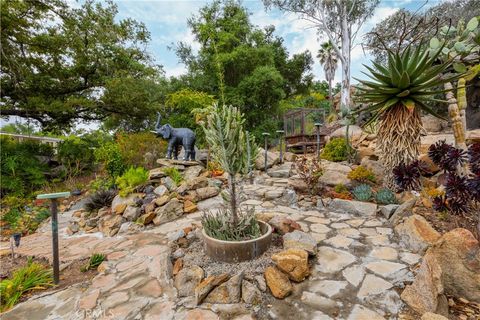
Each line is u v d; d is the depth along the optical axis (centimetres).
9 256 306
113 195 466
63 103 839
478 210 222
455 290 175
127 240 314
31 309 192
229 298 179
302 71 1593
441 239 187
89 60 930
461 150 219
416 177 260
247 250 208
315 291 182
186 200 408
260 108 1174
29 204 597
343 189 397
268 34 1484
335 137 708
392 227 279
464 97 305
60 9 834
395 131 333
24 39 771
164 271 220
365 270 202
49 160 862
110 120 1181
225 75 1114
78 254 291
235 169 222
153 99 1106
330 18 1422
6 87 815
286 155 720
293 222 273
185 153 582
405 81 297
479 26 305
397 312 159
